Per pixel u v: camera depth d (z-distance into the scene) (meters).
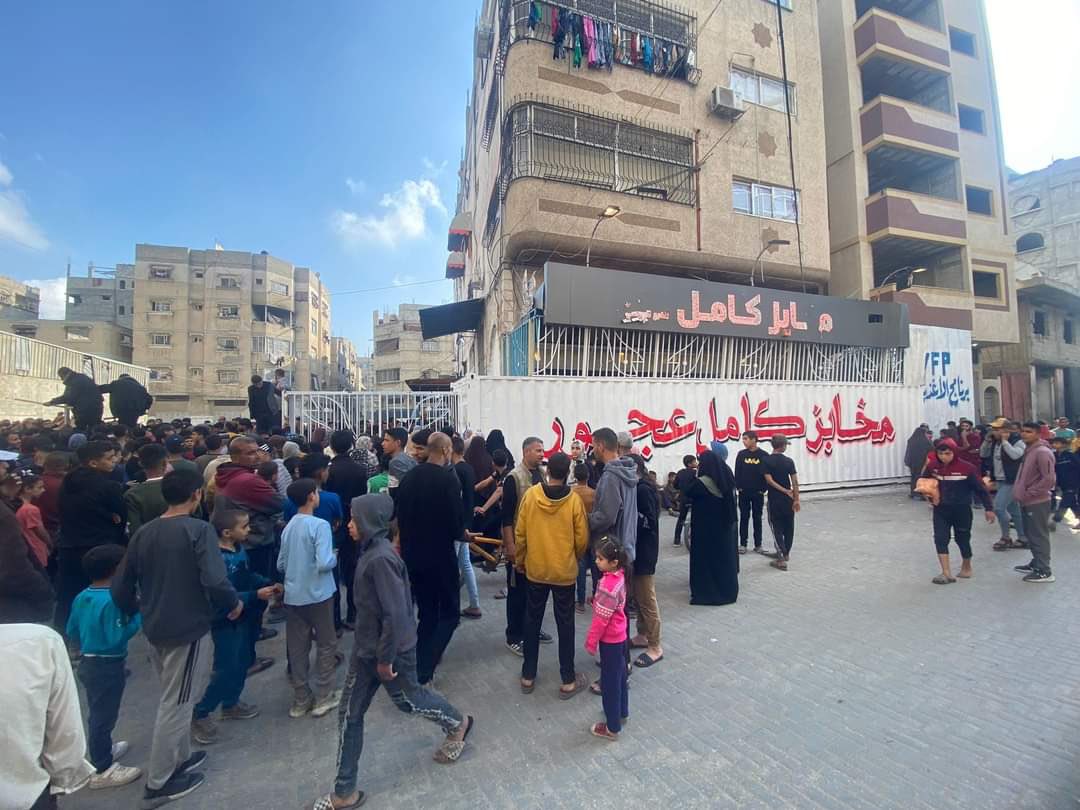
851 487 12.72
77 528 3.96
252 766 3.03
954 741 3.08
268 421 9.34
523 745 3.16
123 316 49.00
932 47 20.28
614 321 10.37
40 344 13.31
